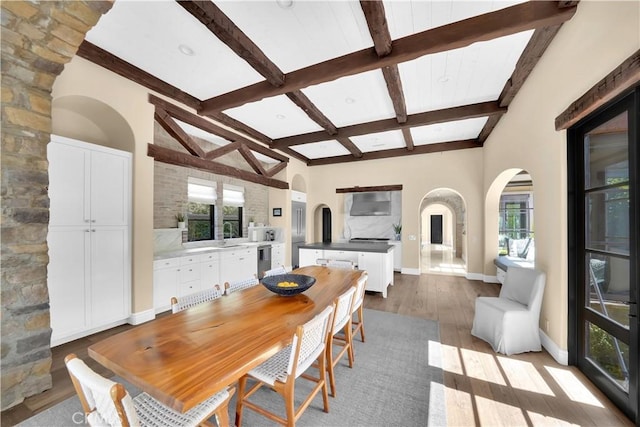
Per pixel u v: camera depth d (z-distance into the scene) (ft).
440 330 10.36
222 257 15.30
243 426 5.55
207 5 6.84
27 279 6.35
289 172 22.17
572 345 7.70
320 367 5.97
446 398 6.37
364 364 7.93
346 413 5.87
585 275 7.30
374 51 8.86
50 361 6.71
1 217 5.94
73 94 8.54
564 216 7.73
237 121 15.61
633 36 5.06
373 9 6.84
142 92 10.69
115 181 10.00
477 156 19.27
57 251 8.50
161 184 14.35
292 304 6.47
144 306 10.79
